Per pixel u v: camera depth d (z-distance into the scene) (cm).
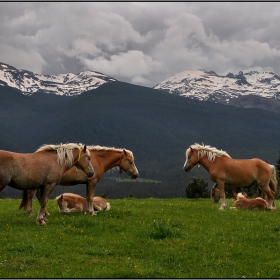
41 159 1683
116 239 1484
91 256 1310
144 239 1483
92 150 2019
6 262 1234
